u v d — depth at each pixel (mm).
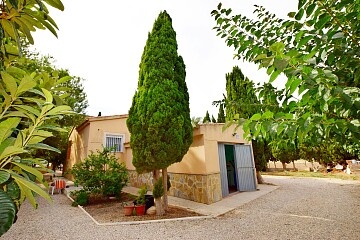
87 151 12898
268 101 1937
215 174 8602
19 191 1341
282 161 22312
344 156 17484
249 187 10531
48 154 14867
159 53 7207
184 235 4738
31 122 1524
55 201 9273
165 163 6430
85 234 4938
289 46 1811
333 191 9820
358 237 4324
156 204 6504
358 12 1287
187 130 7086
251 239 4441
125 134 14242
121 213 6859
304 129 1165
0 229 854
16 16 1420
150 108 6629
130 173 13047
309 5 1294
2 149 1087
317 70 1121
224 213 6516
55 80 1818
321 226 5078
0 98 1380
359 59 1346
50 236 4871
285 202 7879
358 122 1203
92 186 8594
